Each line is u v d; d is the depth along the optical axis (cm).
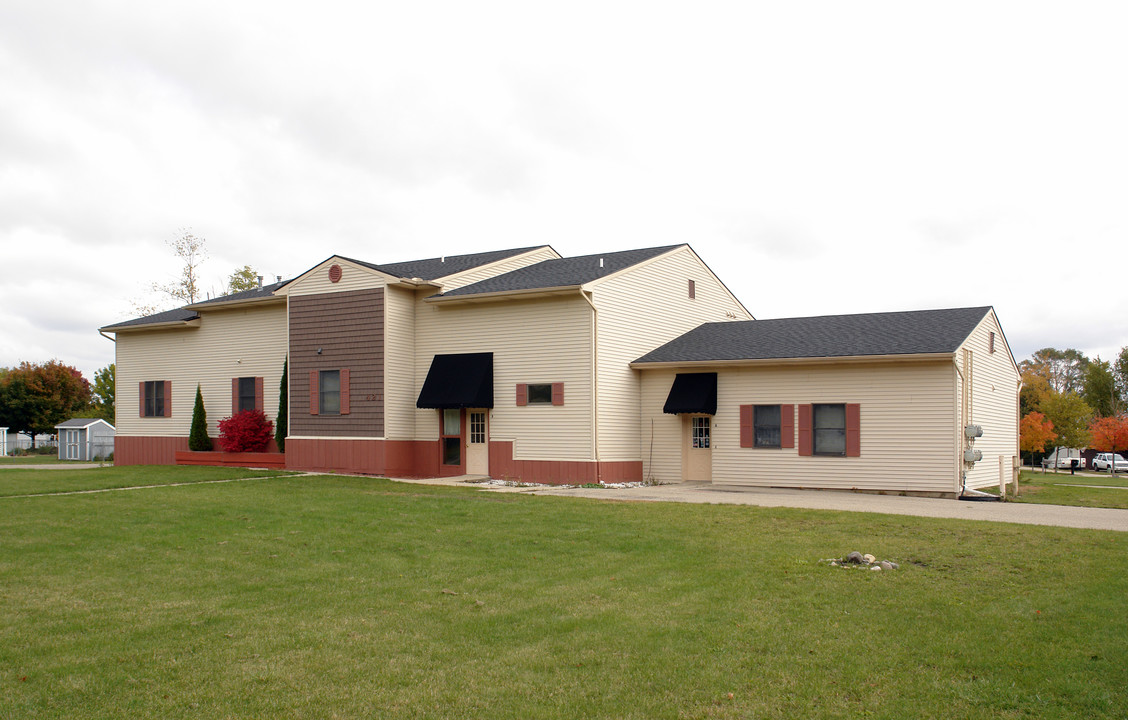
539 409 2358
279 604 898
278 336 2853
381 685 660
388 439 2450
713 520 1473
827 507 1706
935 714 607
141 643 761
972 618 836
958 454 2059
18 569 1064
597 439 2280
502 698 634
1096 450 5650
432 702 627
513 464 2386
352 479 2269
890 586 971
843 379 2206
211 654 731
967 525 1417
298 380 2619
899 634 787
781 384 2288
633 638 775
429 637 781
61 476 2344
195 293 5356
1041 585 977
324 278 2586
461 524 1426
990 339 2492
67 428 4681
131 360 3172
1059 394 4919
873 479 2150
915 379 2119
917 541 1259
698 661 714
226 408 2945
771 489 2212
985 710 613
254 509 1596
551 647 752
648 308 2580
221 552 1177
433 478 2423
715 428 2369
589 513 1559
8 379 6206
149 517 1490
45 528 1369
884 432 2145
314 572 1053
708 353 2417
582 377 2294
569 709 614
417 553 1176
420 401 2466
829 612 861
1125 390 7019
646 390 2508
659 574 1039
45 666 699
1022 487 2503
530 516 1517
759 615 852
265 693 643
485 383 2414
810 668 698
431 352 2544
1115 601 901
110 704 619
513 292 2334
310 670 693
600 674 685
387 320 2469
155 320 3108
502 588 968
